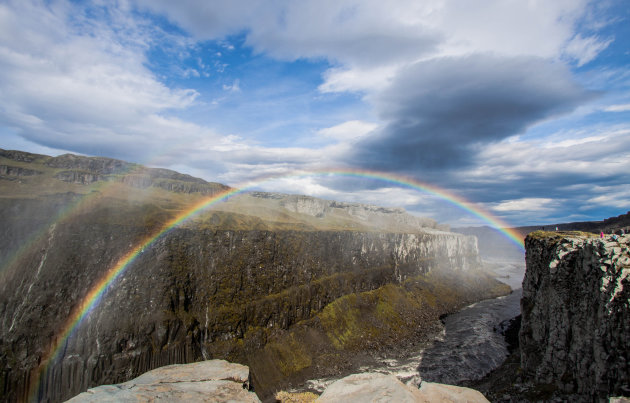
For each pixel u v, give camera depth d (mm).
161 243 105375
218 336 99750
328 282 144500
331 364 103125
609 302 38656
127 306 89375
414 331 132750
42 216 96750
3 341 73750
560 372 49469
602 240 44469
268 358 101125
